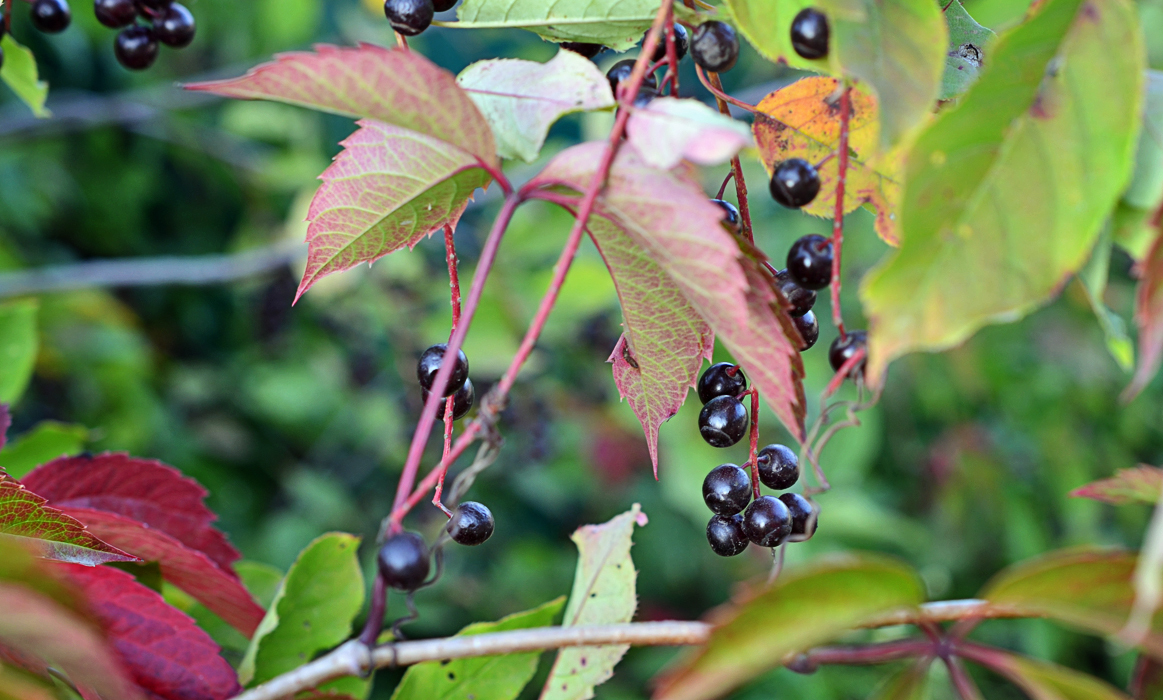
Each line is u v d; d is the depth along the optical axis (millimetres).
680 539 1129
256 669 351
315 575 357
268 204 1225
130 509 364
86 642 272
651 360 323
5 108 1067
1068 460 1047
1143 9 556
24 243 1158
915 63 290
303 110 1227
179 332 1322
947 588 1061
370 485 1216
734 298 291
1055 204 280
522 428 928
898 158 326
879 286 279
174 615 326
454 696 346
